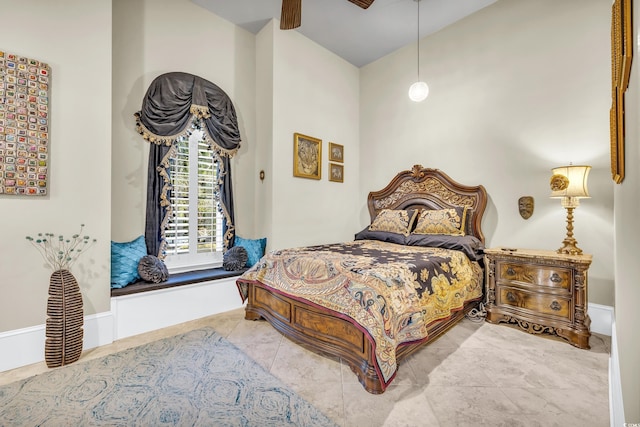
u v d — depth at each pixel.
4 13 2.04
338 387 1.83
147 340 2.52
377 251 2.95
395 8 3.44
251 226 3.93
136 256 2.77
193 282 3.00
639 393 0.74
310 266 2.41
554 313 2.46
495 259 2.83
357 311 1.88
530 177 3.08
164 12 3.17
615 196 2.17
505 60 3.27
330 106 4.41
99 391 1.79
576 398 1.69
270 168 3.71
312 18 3.63
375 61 4.65
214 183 3.57
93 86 2.42
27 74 2.11
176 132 3.11
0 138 2.02
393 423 1.51
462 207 3.49
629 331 1.05
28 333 2.12
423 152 4.04
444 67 3.82
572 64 2.81
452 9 3.46
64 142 2.28
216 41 3.59
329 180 4.39
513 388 1.80
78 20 2.35
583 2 2.75
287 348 2.36
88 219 2.39
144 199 3.03
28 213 2.13
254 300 2.98
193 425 1.50
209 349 2.34
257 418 1.55
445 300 2.48
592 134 2.70
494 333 2.61
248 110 3.90
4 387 1.83
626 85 1.24
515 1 3.19
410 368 2.03
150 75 3.06
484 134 3.44
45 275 2.20
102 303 2.46
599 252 2.64
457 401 1.68
